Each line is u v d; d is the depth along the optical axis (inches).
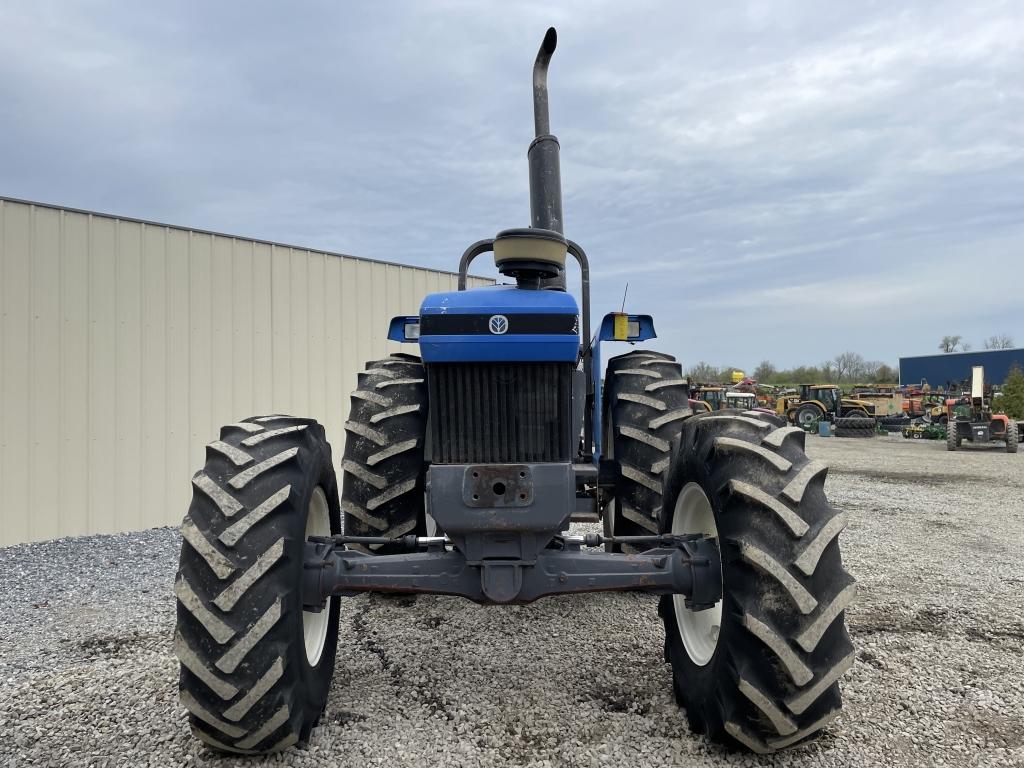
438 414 97.1
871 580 177.9
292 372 301.4
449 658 120.1
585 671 113.9
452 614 145.7
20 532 229.6
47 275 236.4
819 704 77.4
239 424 93.1
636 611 147.4
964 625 141.6
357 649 125.0
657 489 128.5
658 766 84.5
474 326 94.4
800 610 74.2
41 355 234.8
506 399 96.5
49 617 149.9
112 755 87.4
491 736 91.4
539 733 92.3
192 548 78.1
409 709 99.5
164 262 263.6
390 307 342.6
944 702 104.7
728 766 84.5
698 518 101.3
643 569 91.0
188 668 75.9
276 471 84.0
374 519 127.1
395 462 127.4
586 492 143.8
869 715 100.0
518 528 89.2
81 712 100.3
